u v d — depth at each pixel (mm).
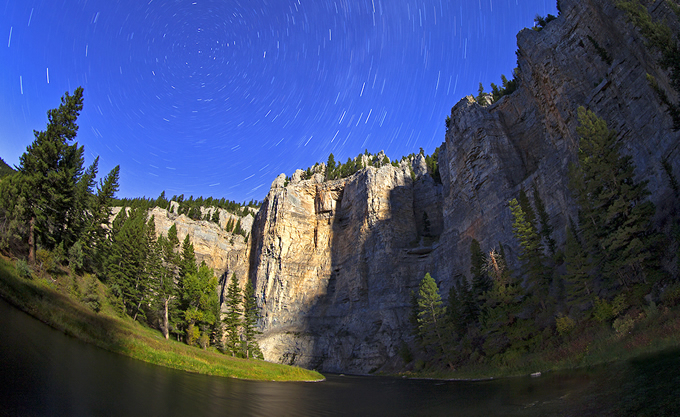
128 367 26641
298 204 135125
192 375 33562
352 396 35781
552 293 48531
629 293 34531
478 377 44938
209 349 64250
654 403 15109
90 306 41031
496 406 22984
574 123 56656
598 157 38938
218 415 18562
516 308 46188
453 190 91188
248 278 134875
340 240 125000
